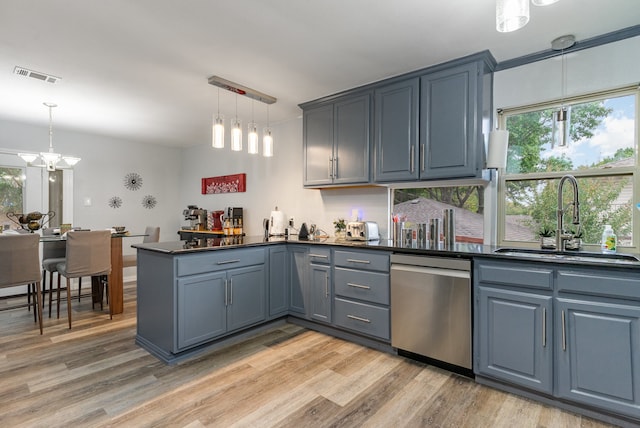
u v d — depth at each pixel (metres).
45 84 2.99
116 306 3.56
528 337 1.93
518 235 2.64
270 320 3.14
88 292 4.51
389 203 3.32
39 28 2.07
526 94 2.54
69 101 3.45
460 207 2.96
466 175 2.44
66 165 4.79
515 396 1.99
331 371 2.29
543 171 2.54
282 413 1.81
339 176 3.22
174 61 2.54
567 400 1.85
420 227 2.93
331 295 2.93
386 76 2.83
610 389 1.70
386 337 2.57
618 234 2.26
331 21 2.02
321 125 3.38
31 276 2.93
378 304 2.62
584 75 2.31
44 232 3.94
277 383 2.13
